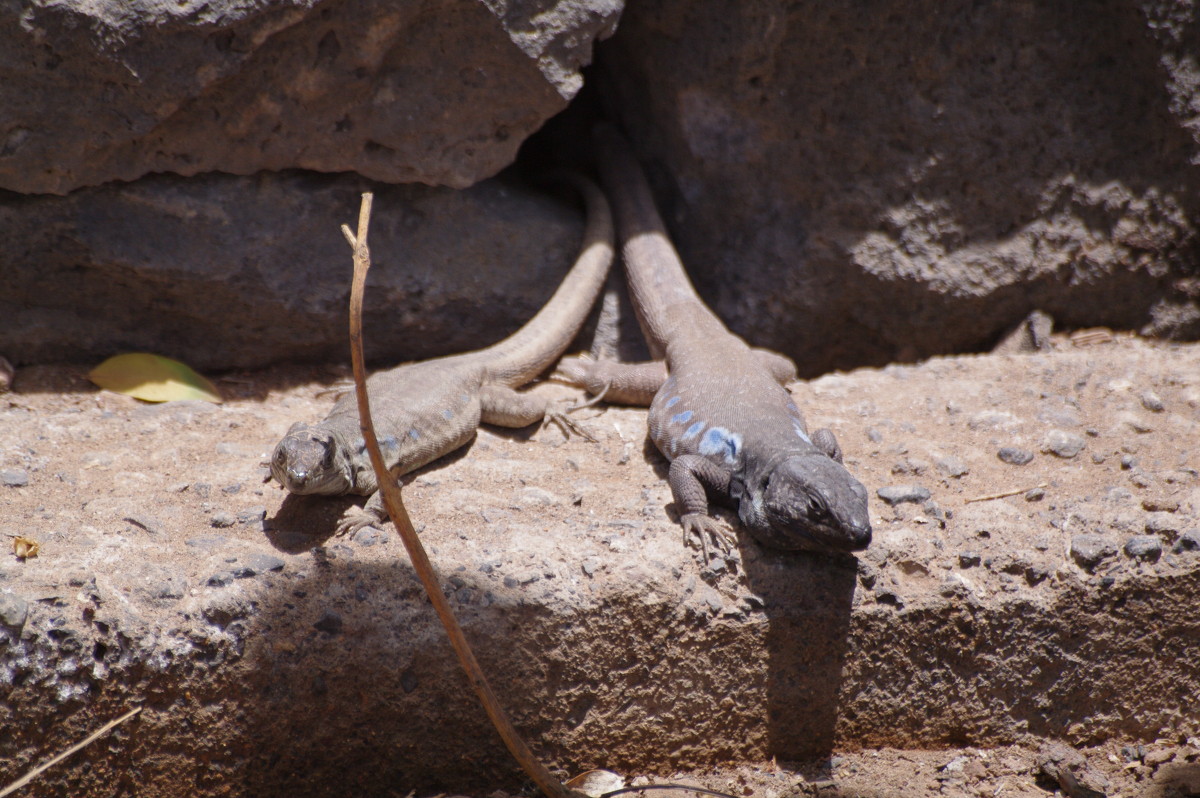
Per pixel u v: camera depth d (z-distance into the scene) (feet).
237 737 12.02
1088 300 20.80
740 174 20.51
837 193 20.11
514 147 18.37
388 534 13.38
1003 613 13.67
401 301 19.39
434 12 16.42
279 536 13.21
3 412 16.20
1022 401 17.87
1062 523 14.52
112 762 11.73
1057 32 19.17
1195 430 16.88
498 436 16.94
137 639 11.53
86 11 14.70
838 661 13.57
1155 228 20.06
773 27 18.65
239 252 17.90
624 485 15.42
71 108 15.51
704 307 19.75
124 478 14.43
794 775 13.61
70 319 17.92
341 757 12.44
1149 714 14.49
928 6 18.66
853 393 18.44
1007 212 20.27
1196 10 18.47
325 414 17.43
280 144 17.13
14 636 11.25
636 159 21.98
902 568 13.82
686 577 13.25
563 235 20.45
